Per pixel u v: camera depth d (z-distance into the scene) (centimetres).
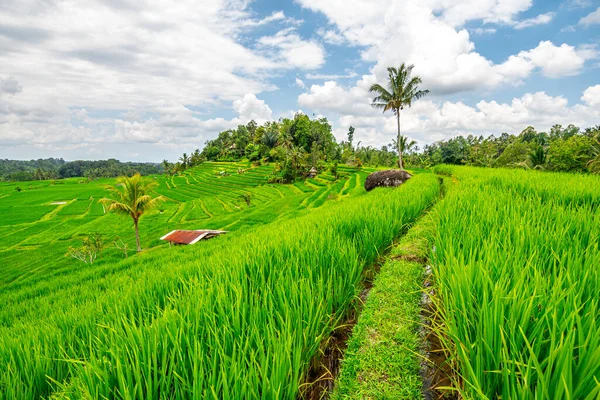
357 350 332
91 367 252
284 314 323
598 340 181
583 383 172
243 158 14200
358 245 574
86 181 14912
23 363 386
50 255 3672
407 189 1385
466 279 291
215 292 385
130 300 495
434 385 281
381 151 11400
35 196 9644
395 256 584
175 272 721
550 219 511
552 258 347
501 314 219
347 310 422
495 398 212
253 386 228
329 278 404
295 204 4662
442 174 3044
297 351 267
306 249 507
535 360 171
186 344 284
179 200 7575
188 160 16075
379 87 4153
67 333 492
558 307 234
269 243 605
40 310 1016
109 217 5712
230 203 6353
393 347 326
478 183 1259
